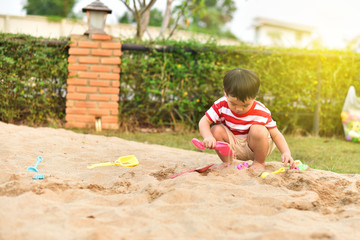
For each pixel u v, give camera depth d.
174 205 2.13
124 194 2.46
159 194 2.35
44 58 5.82
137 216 1.99
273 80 6.19
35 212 1.92
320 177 2.93
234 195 2.34
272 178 2.67
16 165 3.11
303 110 6.44
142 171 3.08
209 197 2.26
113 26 12.73
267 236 1.69
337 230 1.84
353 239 1.72
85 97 5.92
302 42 28.94
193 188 2.43
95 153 3.80
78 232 1.71
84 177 2.92
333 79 6.39
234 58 6.19
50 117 5.99
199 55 6.09
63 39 5.95
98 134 5.48
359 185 2.78
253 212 2.07
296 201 2.25
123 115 6.10
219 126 3.12
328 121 6.44
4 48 5.72
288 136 6.20
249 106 2.83
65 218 1.86
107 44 5.91
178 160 3.66
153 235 1.71
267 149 3.05
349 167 4.07
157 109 6.18
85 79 5.91
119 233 1.71
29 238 1.58
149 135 5.66
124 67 6.02
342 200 2.42
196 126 6.16
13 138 4.21
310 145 5.44
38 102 5.93
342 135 6.48
